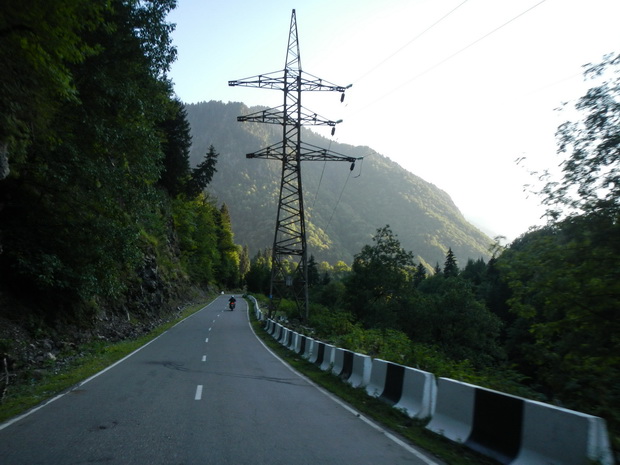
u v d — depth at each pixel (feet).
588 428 15.56
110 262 66.03
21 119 41.19
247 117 114.11
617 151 31.73
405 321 156.25
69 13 33.27
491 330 151.53
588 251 32.63
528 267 35.86
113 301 93.04
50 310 61.36
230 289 453.58
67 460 18.16
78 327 67.31
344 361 44.62
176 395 33.24
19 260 53.06
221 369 48.93
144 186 69.51
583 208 33.24
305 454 19.76
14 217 57.16
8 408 28.27
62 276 59.82
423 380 27.89
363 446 21.49
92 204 62.28
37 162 52.95
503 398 20.15
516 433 18.89
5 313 51.90
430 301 159.94
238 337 92.22
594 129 32.53
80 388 35.68
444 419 24.39
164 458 18.61
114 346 65.92
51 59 35.24
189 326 115.34
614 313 32.19
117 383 38.22
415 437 23.59
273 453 19.72
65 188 58.54
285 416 27.53
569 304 33.78
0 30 31.94
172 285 177.47
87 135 58.08
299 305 116.67
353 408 31.17
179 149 190.80
